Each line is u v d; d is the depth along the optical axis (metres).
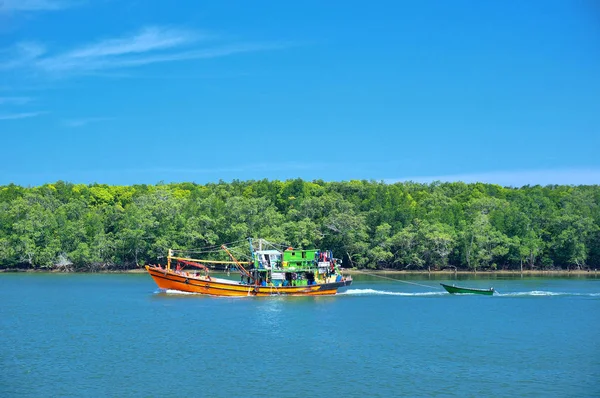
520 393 64.62
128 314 110.62
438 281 184.38
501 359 77.88
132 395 63.44
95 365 74.38
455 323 102.50
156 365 74.44
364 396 63.25
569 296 140.50
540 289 158.12
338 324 101.19
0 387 66.00
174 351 81.25
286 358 77.94
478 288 159.75
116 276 199.88
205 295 137.38
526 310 117.50
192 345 84.75
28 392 64.38
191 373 71.06
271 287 135.62
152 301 128.25
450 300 132.25
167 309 116.69
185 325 99.50
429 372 71.81
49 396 63.12
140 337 89.94
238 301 128.00
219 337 90.31
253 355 79.38
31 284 169.25
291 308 118.31
